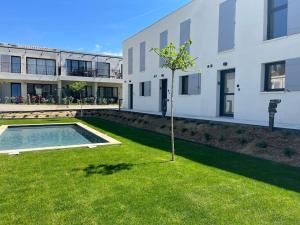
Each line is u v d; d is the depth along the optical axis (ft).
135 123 47.91
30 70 96.32
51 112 65.21
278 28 32.86
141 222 11.10
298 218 11.36
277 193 14.05
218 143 27.96
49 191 14.35
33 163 19.83
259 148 23.99
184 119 39.42
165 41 56.13
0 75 86.89
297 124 30.01
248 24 35.91
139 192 14.20
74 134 41.06
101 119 59.62
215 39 41.70
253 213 11.83
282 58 31.58
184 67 21.75
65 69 99.81
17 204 12.77
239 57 37.29
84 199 13.32
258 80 34.58
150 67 62.54
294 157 20.86
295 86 30.32
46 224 10.95
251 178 16.62
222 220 11.25
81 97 94.79
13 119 57.82
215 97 41.96
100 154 22.97
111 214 11.77
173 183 15.58
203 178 16.51
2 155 22.21
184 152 24.41
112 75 108.88
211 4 42.52
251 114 35.55
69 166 19.12
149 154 23.27
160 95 59.16
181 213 11.87
